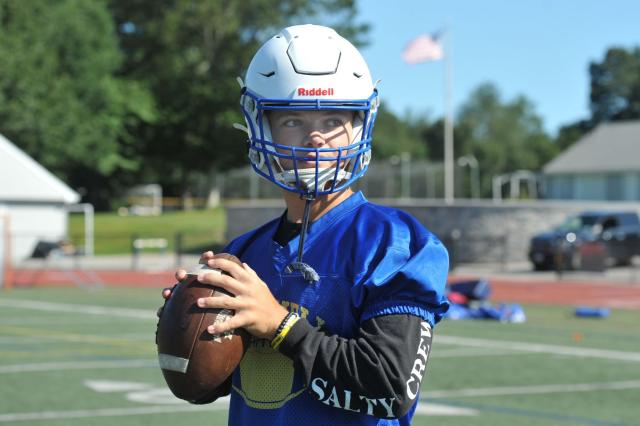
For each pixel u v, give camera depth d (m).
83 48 64.88
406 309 2.99
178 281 3.13
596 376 11.85
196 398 3.04
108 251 47.88
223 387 3.30
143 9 78.75
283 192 3.43
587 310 20.09
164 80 77.19
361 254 3.12
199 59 76.75
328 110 3.22
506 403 9.99
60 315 19.33
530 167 140.75
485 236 37.72
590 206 39.47
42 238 42.28
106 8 77.50
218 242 49.56
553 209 38.59
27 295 24.95
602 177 73.19
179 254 37.47
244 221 43.81
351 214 3.27
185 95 76.75
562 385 11.14
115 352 13.68
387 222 3.16
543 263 34.06
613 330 17.41
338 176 3.24
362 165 3.33
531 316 20.30
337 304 3.12
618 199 72.44
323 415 3.13
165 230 54.00
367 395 2.94
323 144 3.22
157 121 77.06
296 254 3.26
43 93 60.69
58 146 61.41
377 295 3.03
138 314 19.58
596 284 29.58
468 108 156.62
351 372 2.93
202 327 2.96
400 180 66.50
